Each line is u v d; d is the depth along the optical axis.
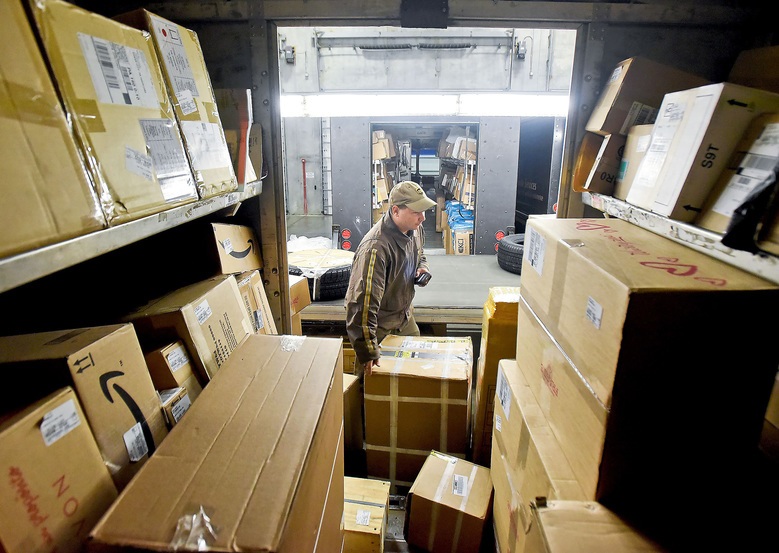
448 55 3.40
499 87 3.45
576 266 0.95
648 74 1.42
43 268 0.62
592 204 1.60
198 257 1.52
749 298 0.73
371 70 3.44
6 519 0.56
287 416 0.85
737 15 1.57
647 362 0.76
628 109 1.44
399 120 3.91
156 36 1.04
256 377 0.98
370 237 2.21
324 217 5.02
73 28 0.75
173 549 0.57
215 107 1.33
